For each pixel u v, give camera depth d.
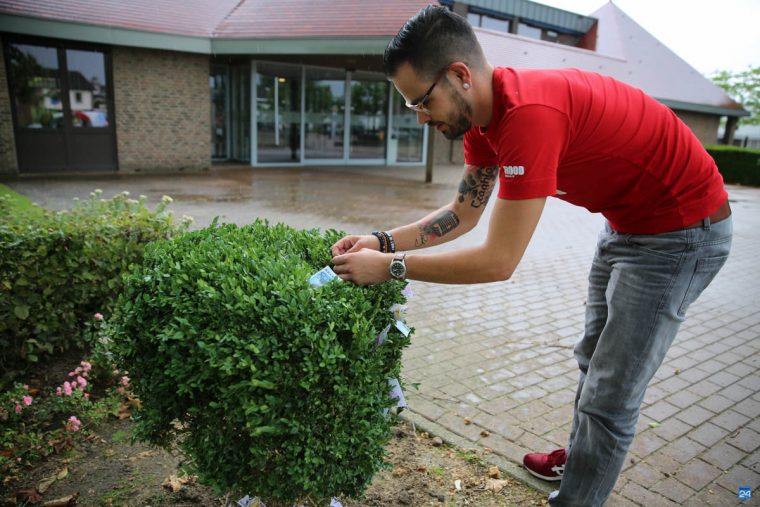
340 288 1.72
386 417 1.94
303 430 1.57
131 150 13.99
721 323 4.95
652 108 1.82
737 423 3.18
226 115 17.50
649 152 1.80
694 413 3.28
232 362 1.53
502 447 2.82
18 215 3.44
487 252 1.69
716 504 2.46
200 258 1.88
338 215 9.55
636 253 1.96
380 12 14.05
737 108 24.53
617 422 2.03
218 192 11.57
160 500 2.34
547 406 3.28
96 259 3.27
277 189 12.39
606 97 1.76
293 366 1.56
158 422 1.89
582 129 1.73
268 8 15.26
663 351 1.98
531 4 21.16
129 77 13.60
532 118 1.61
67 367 3.34
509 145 1.63
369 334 1.62
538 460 2.56
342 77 18.11
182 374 1.66
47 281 3.14
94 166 13.63
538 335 4.45
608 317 2.02
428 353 4.01
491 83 1.72
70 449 2.64
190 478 2.46
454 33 1.63
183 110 14.56
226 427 1.68
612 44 22.50
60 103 12.91
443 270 1.73
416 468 2.61
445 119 1.75
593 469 2.09
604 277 2.21
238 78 16.92
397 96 19.50
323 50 13.00
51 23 11.88
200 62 14.55
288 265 1.86
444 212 2.23
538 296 5.53
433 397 3.33
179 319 1.64
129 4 13.95
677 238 1.87
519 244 1.67
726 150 20.38
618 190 1.90
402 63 1.65
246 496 1.83
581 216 10.75
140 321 1.79
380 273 1.77
